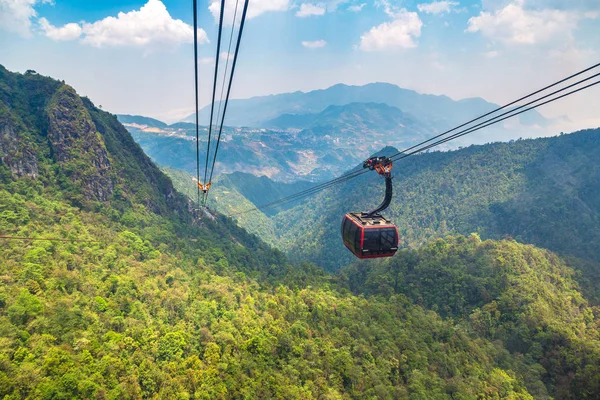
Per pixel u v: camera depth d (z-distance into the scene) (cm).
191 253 13362
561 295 12962
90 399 5222
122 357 6231
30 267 7275
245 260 15562
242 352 7625
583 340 10312
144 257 11200
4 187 10538
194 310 8656
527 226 19412
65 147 12888
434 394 7812
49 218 10269
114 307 7525
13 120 12000
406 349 8956
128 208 13888
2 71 13562
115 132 16788
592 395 8731
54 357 5322
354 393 7400
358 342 8838
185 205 18275
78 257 8788
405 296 12938
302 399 6725
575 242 17412
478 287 12762
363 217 2573
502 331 11275
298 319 9612
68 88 14038
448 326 10988
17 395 4816
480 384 8450
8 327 5603
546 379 9688
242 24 1391
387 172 2481
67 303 6725
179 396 6084
